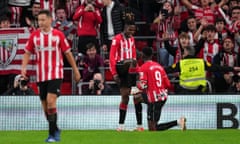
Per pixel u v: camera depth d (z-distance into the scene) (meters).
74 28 50.03
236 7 50.78
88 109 41.75
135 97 38.94
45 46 29.64
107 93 44.06
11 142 31.44
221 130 39.94
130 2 55.25
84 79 46.69
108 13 48.88
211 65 43.16
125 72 37.78
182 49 47.16
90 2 47.88
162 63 49.59
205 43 48.47
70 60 30.16
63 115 41.59
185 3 52.25
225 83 46.47
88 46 46.19
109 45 49.00
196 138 33.78
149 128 38.47
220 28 50.25
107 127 41.78
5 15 50.16
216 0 56.03
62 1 51.94
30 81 45.88
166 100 39.22
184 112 42.09
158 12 53.97
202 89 43.19
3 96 41.66
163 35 49.38
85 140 32.41
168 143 31.09
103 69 46.59
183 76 43.09
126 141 31.94
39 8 48.69
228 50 48.34
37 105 41.72
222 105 42.25
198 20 51.72
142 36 52.81
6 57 46.69
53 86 29.56
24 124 41.59
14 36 46.66
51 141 30.39
